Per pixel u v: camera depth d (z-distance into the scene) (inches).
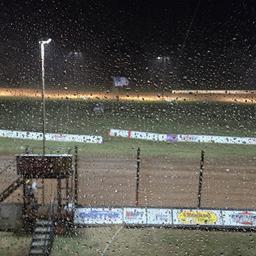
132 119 1169.4
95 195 729.0
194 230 642.2
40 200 697.0
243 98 1444.4
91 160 873.5
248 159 909.2
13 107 1245.7
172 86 1605.6
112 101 1362.0
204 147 976.3
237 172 839.7
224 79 1679.4
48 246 579.8
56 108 1249.4
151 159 890.7
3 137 987.9
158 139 1019.3
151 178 800.9
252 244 611.2
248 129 1121.4
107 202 707.4
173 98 1425.9
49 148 932.6
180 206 700.7
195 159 898.7
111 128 1088.2
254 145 999.0
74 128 1075.3
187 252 584.7
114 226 642.8
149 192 746.8
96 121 1138.7
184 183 785.6
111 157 893.8
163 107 1301.7
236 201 725.9
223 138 1014.4
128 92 1508.4
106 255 573.0
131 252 581.3
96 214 655.8
